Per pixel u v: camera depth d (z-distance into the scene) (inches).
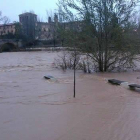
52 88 441.7
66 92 403.9
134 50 669.9
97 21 660.1
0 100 356.8
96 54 689.6
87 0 650.8
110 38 671.1
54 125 248.4
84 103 330.0
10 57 1625.2
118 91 402.3
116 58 688.4
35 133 229.1
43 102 340.5
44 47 3164.4
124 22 654.5
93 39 677.3
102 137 215.9
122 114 278.1
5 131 235.6
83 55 707.4
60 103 332.8
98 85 463.2
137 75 604.1
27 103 337.1
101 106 313.1
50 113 288.0
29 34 3595.0
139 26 667.4
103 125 244.7
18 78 583.5
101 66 695.1
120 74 630.5
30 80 546.6
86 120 260.7
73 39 689.6
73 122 255.6
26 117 275.4
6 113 292.0
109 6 647.1
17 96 382.0
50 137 219.8
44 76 586.9
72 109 302.0
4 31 4256.9
